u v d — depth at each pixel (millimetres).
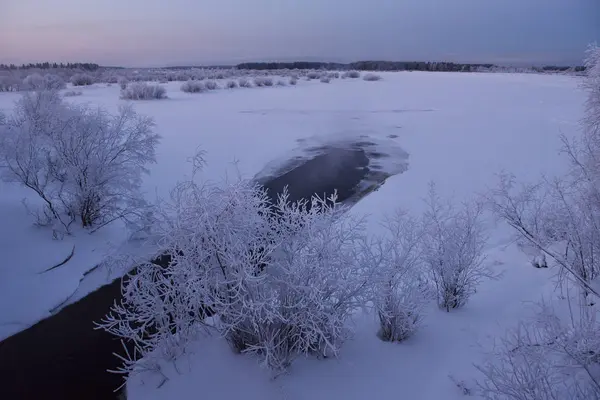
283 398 3035
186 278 3496
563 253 4461
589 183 4242
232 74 58844
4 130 6898
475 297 4516
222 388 3188
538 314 3174
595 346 2586
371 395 3043
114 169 7109
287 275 3217
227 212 3227
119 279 5859
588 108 5316
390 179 9906
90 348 4426
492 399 2600
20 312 4988
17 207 7164
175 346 3684
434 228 4348
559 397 2520
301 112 20969
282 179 10344
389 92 30203
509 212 4820
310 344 3395
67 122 6949
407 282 3736
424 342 3670
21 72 38438
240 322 3357
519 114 18781
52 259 6008
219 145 13461
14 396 3727
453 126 16641
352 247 3498
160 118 18250
